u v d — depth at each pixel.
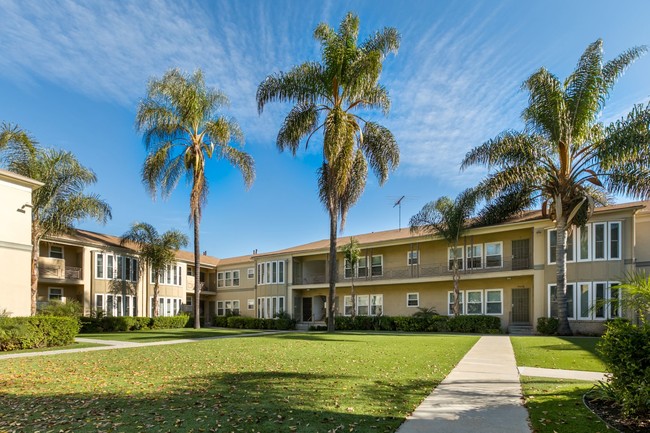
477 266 29.88
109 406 7.03
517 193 24.19
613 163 19.91
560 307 21.75
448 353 13.53
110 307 33.78
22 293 20.89
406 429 5.60
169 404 7.08
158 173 29.17
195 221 30.30
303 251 37.50
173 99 28.86
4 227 20.38
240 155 31.08
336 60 22.14
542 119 20.86
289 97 22.97
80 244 31.84
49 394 8.10
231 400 7.26
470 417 6.11
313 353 13.84
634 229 22.72
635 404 5.88
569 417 6.01
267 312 39.31
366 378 9.12
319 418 6.09
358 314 35.38
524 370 10.17
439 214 27.95
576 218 22.31
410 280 31.31
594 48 20.86
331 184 22.00
